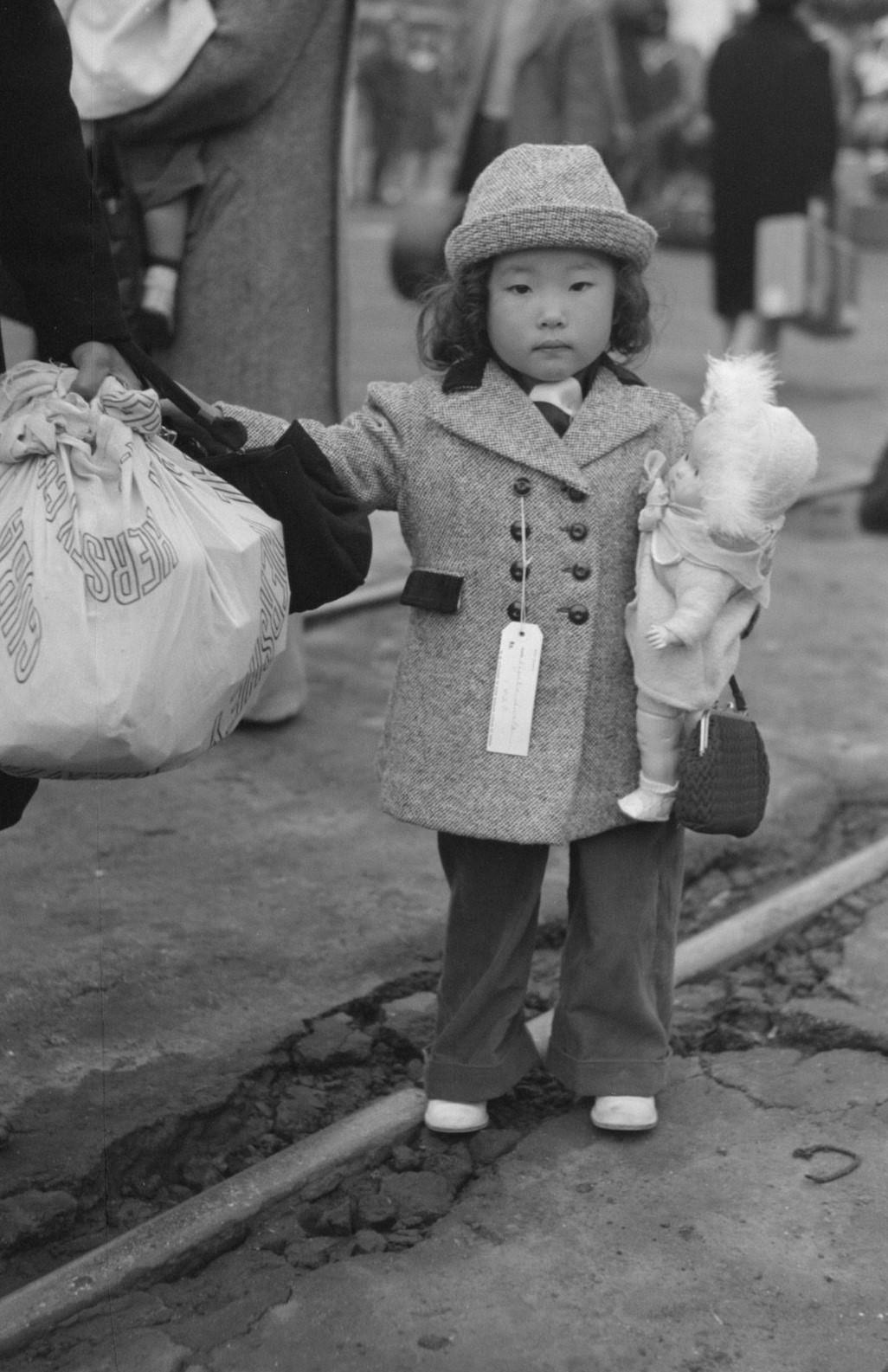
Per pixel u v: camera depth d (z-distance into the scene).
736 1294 2.51
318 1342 2.41
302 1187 2.75
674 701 2.66
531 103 7.71
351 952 3.48
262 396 4.19
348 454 2.70
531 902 2.85
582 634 2.70
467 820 2.70
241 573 2.34
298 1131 2.97
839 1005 3.36
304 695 4.67
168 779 4.26
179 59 3.81
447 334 2.80
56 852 3.85
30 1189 2.72
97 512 2.22
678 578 2.62
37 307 2.47
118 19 3.82
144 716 2.20
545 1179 2.79
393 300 11.84
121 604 2.20
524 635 2.68
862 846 4.20
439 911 3.67
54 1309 2.43
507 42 7.62
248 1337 2.42
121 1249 2.55
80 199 2.44
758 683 5.08
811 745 4.63
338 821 4.08
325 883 3.77
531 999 3.42
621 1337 2.42
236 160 4.02
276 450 2.52
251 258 4.09
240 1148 2.93
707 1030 3.31
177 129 3.93
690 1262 2.58
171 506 2.29
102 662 2.16
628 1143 2.88
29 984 3.29
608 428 2.71
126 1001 3.26
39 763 2.21
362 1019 3.31
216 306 4.12
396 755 2.78
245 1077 3.05
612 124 7.77
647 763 2.73
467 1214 2.70
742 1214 2.70
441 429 2.71
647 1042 2.91
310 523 2.53
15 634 2.18
